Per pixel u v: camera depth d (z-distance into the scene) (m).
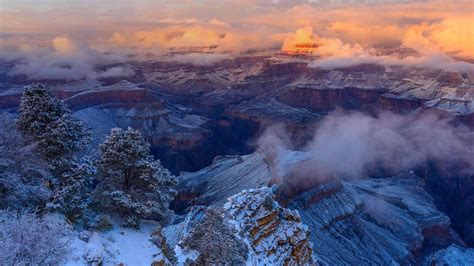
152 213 40.84
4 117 35.22
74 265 26.94
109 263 29.48
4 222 25.17
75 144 37.97
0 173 31.36
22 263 21.14
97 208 38.81
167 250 37.19
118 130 40.88
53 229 25.08
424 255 140.38
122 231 36.00
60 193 34.12
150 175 40.56
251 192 53.25
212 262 37.50
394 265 121.31
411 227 148.50
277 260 45.75
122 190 40.00
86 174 37.84
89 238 31.95
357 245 128.00
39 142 35.69
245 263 38.66
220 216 41.41
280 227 50.56
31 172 33.88
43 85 37.66
